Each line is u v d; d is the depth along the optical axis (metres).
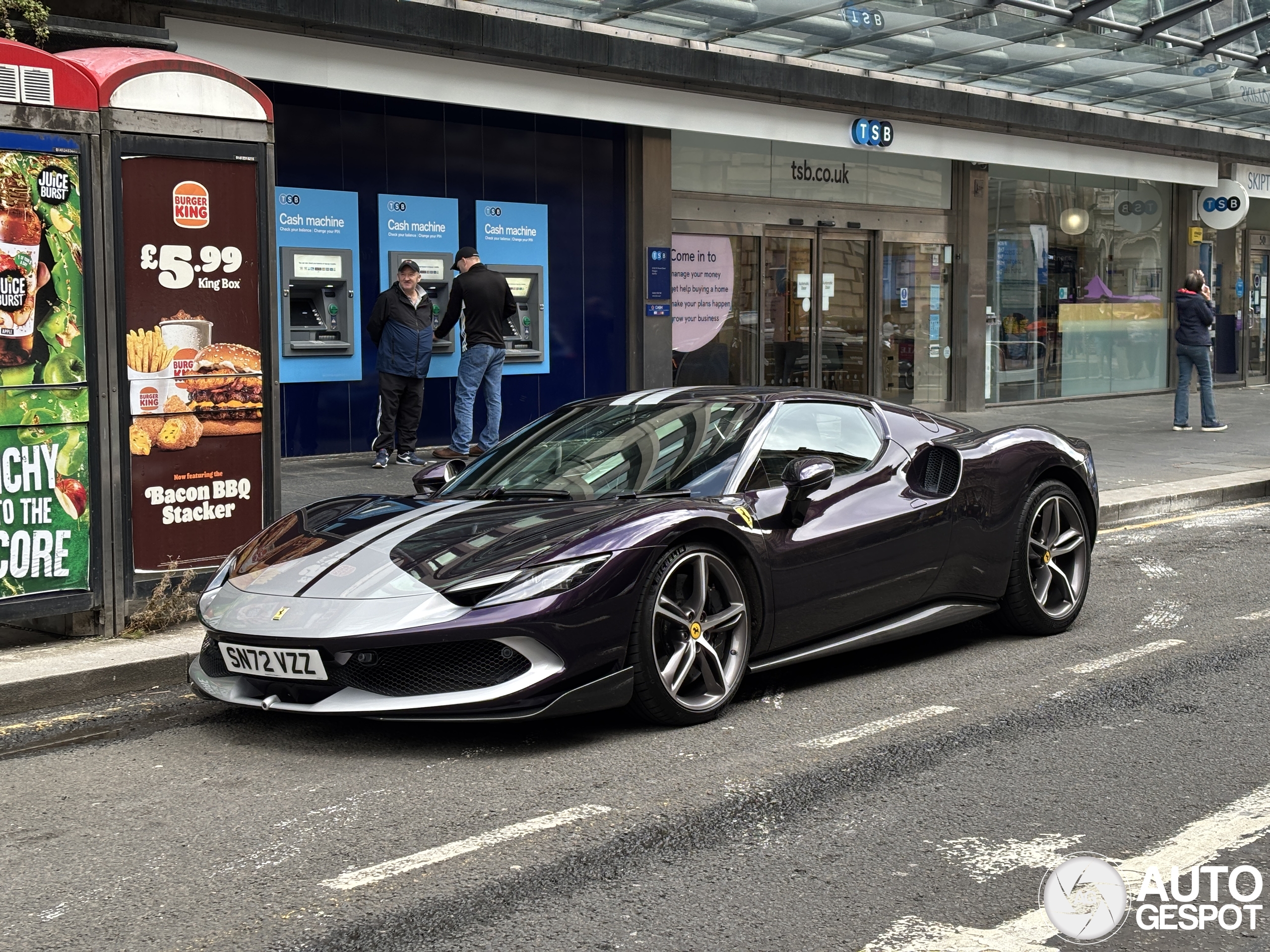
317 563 4.86
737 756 4.47
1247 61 14.72
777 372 15.28
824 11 11.45
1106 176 18.30
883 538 5.45
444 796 4.11
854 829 3.79
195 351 6.33
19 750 4.77
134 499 6.18
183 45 9.76
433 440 12.69
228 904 3.32
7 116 5.65
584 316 13.49
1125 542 9.02
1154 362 20.67
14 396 5.74
